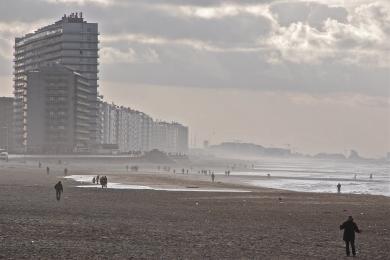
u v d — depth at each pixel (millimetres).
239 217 119625
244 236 88188
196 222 106688
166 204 148875
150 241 79000
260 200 172875
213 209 137750
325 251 76438
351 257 72312
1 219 96625
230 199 173375
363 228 107000
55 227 89312
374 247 81938
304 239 87500
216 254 70250
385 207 159125
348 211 143125
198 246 76125
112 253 67812
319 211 140625
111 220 103750
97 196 166125
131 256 66375
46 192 174000
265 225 105688
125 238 80812
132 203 147750
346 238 73000
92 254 66438
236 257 68688
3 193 163000
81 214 112250
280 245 80188
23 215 105375
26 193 166625
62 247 70312
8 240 73812
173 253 69750
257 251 74062
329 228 103750
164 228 94750
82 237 79812
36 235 79562
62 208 123375
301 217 123938
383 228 108500
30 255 64062
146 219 108562
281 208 146500
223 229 96562
